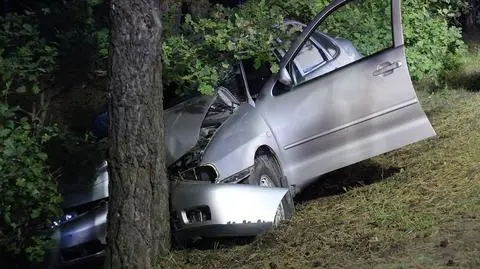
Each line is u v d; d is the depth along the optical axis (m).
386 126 7.20
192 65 7.14
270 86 7.36
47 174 6.39
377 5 8.38
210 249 6.58
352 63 7.25
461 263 5.15
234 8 8.50
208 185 6.41
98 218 6.66
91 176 6.81
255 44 7.20
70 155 6.87
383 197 7.06
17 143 6.31
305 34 7.33
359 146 7.21
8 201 6.15
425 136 7.23
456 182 7.03
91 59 7.91
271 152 7.09
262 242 6.42
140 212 5.99
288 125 7.21
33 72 7.13
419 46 11.48
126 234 5.96
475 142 8.26
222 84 7.55
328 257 5.85
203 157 6.68
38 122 6.94
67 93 8.26
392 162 8.35
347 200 7.27
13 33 7.53
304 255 6.03
